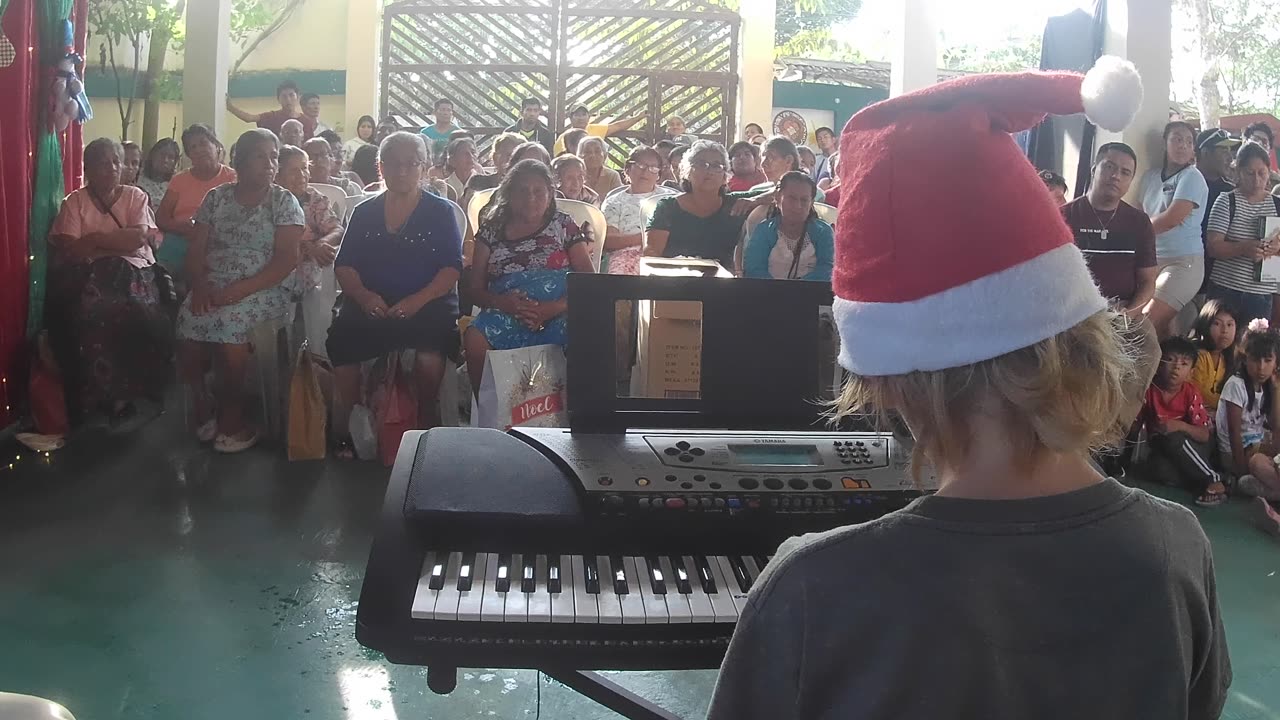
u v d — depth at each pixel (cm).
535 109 907
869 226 86
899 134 85
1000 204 82
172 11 1096
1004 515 83
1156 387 467
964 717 80
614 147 988
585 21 977
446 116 895
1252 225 531
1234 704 274
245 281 454
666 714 195
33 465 430
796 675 85
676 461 161
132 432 482
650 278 173
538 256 422
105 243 471
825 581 84
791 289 177
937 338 83
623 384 237
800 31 1599
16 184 456
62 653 275
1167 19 616
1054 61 672
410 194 445
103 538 356
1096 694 80
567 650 140
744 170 588
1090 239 468
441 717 254
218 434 462
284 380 475
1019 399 82
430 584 144
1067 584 81
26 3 454
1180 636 83
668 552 156
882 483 160
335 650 285
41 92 472
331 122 1166
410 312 434
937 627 80
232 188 463
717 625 143
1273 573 366
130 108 1106
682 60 987
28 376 470
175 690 259
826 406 176
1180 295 539
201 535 362
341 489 416
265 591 319
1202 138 616
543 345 407
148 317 483
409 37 983
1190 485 456
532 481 159
